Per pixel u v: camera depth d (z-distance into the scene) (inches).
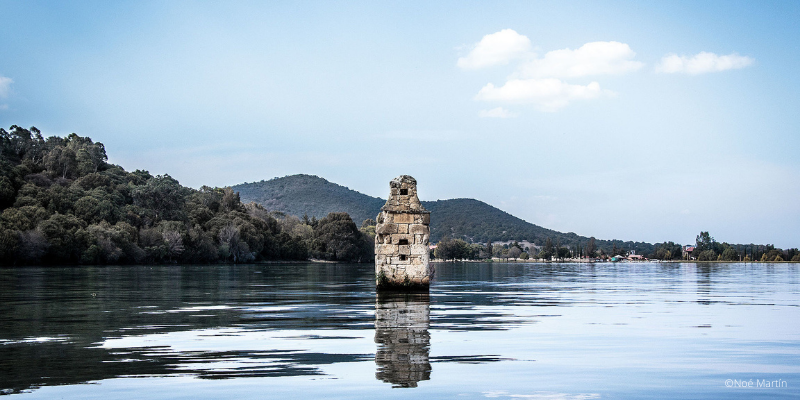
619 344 767.1
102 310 1163.9
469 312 1121.4
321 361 655.1
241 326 914.7
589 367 634.8
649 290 1920.5
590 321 999.0
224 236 6988.2
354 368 622.8
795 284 2415.1
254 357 674.8
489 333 848.9
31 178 6761.8
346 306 1231.5
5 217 5004.9
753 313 1152.8
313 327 901.8
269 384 560.1
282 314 1081.4
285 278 2768.2
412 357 679.1
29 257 4800.7
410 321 978.1
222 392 533.3
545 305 1295.5
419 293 1533.0
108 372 603.2
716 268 6230.3
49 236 5009.8
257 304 1284.4
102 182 7199.8
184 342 768.9
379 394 530.0
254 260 7519.7
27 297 1507.1
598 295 1647.4
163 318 1024.9
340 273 3604.8
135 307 1227.2
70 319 1011.3
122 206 6692.9
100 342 769.6
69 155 7746.1
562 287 2076.8
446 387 554.3
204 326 916.0
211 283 2246.6
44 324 944.3
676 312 1163.9
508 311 1152.2
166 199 7047.2
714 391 548.4
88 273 3339.1
